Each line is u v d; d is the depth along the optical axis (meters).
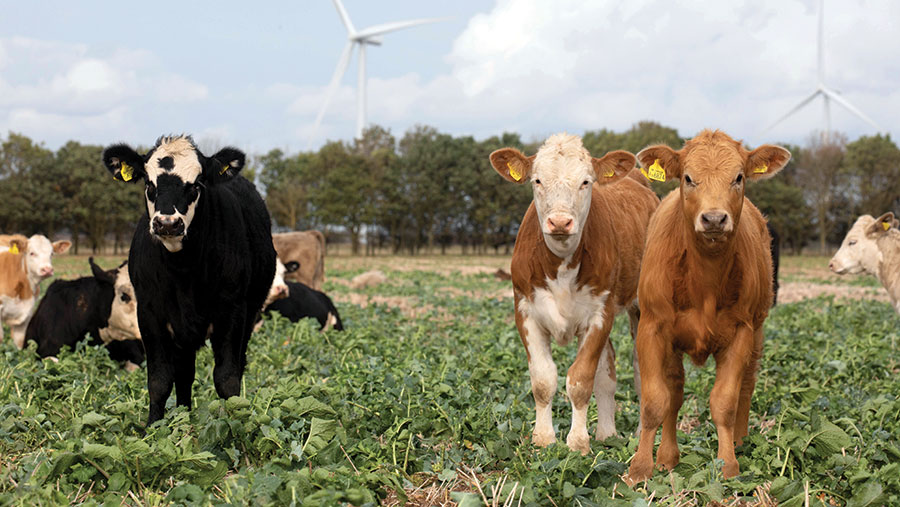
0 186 69.25
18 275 12.26
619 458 5.58
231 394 6.55
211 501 4.32
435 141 84.44
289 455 5.05
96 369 8.80
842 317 15.43
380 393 6.56
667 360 5.56
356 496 4.16
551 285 6.12
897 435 5.95
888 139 78.75
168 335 6.50
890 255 12.59
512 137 83.50
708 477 4.85
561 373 9.16
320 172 82.50
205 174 6.33
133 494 4.58
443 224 86.56
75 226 74.69
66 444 4.88
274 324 12.16
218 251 6.47
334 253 83.06
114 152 6.24
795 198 75.62
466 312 17.12
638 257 7.12
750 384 6.09
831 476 5.00
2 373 8.02
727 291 5.34
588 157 6.25
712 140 5.44
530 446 5.54
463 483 5.09
